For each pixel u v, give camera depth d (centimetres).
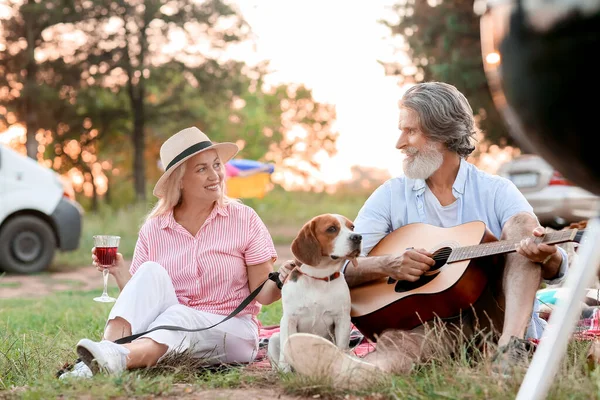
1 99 2639
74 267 1382
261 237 441
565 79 216
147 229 442
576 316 254
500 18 232
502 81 237
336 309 382
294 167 3691
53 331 579
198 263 429
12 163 1223
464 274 367
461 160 414
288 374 352
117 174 3678
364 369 328
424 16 1964
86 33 2642
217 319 416
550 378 252
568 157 229
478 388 296
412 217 418
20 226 1227
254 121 3453
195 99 2908
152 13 2606
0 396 330
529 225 373
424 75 1958
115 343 369
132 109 2709
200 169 430
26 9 2520
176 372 367
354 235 376
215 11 2653
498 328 374
